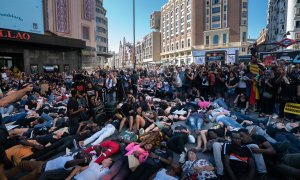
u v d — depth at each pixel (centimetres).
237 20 5144
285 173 335
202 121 621
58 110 766
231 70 943
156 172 364
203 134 477
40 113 727
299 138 464
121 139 483
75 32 2591
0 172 219
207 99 989
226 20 5169
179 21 6216
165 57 7475
